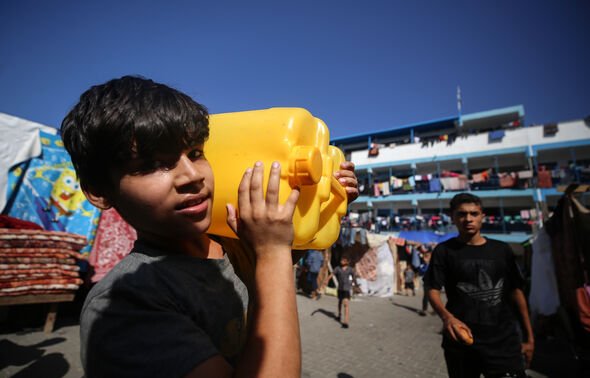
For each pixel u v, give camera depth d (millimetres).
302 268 11297
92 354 663
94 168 766
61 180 5340
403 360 4777
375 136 32406
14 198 4848
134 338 646
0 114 4809
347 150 34062
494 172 27000
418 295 12188
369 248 12570
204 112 873
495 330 2164
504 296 2287
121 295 706
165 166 751
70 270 4684
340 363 4559
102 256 5430
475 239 2434
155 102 742
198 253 1030
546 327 5523
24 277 4246
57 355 3887
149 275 758
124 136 701
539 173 23484
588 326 3236
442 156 27328
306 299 9773
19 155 4918
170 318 677
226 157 964
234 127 993
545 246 5195
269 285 671
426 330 6641
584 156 24203
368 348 5270
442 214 25125
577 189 3875
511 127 26422
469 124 28766
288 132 907
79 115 770
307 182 870
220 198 944
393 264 12500
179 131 748
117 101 729
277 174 731
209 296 862
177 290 776
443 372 4379
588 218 3662
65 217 5277
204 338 677
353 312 8188
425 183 27453
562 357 4926
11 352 3900
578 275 3652
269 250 708
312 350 5047
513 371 2080
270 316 637
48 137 5312
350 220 24484
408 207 28250
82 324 720
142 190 729
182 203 756
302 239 994
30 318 5070
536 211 22828
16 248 4246
